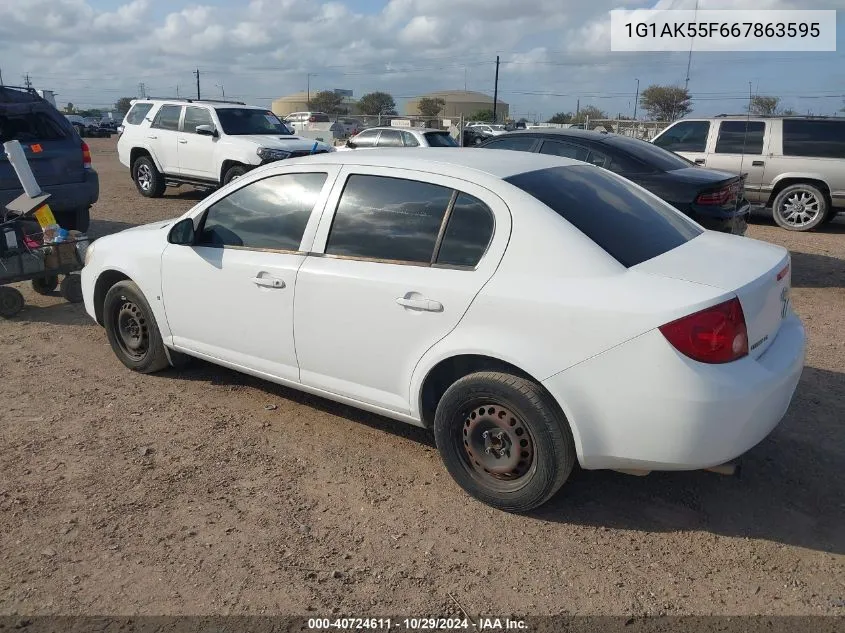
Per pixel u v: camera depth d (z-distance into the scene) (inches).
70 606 111.0
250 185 169.3
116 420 174.4
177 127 556.1
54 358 217.2
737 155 475.8
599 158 320.2
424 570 120.0
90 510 136.3
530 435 128.3
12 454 157.2
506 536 129.1
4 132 334.3
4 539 127.2
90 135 2146.9
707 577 118.1
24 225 270.7
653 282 119.3
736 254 136.7
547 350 122.3
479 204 135.6
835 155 447.5
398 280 139.6
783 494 142.5
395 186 146.6
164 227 194.4
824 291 306.7
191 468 152.3
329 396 159.8
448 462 140.2
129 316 198.5
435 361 135.4
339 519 134.4
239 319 168.9
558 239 126.6
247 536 128.8
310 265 153.9
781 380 122.5
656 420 115.9
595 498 140.9
